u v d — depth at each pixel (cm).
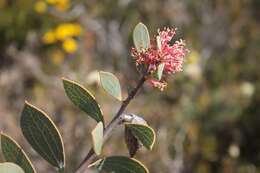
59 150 130
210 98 590
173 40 138
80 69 581
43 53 607
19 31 608
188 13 675
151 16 657
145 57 129
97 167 132
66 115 496
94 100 132
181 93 577
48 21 622
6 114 523
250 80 643
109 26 645
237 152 578
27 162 129
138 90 132
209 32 679
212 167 573
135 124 128
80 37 623
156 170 520
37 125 129
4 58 588
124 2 657
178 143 552
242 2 712
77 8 643
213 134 579
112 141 500
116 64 616
